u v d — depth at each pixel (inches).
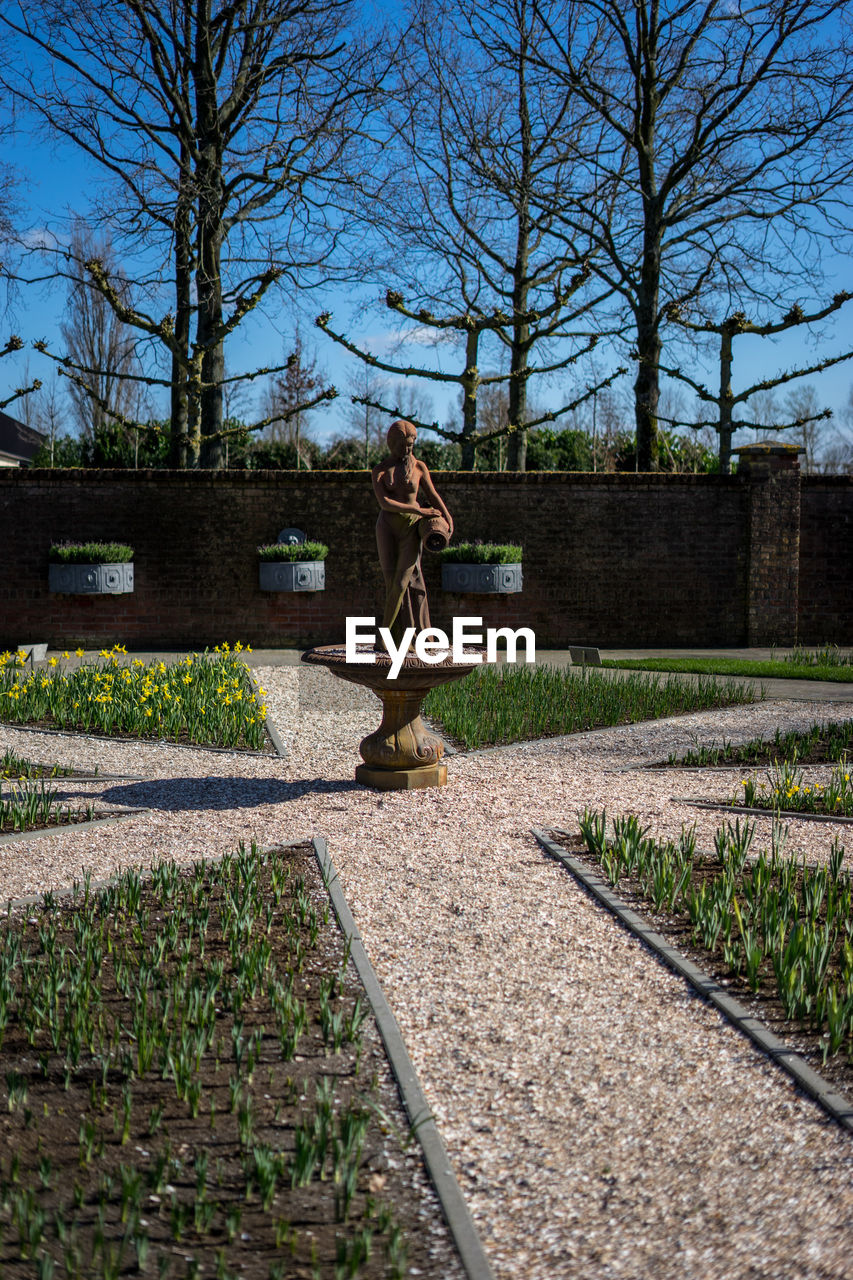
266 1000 157.9
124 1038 146.0
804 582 711.7
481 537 689.6
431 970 169.9
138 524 674.2
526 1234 105.7
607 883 209.6
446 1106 129.6
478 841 240.8
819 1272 99.1
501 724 372.2
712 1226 106.6
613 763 326.6
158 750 350.0
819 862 222.5
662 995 161.5
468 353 867.4
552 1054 142.8
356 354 821.9
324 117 813.9
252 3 810.2
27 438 1605.6
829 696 466.0
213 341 789.9
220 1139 122.6
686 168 869.8
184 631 682.2
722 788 292.5
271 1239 104.8
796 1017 151.9
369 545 685.3
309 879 213.9
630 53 868.0
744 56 843.4
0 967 158.7
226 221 823.1
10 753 325.7
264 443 1227.9
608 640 699.4
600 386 889.5
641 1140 122.3
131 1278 98.7
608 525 694.5
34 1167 117.0
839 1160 117.8
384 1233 105.3
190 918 188.5
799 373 826.8
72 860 227.9
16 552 668.1
